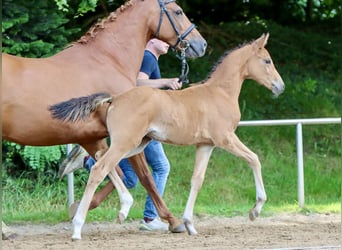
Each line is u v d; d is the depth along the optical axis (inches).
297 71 770.8
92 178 384.2
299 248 350.9
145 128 390.0
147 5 419.5
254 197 574.2
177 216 507.2
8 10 550.6
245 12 821.9
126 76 409.4
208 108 409.1
